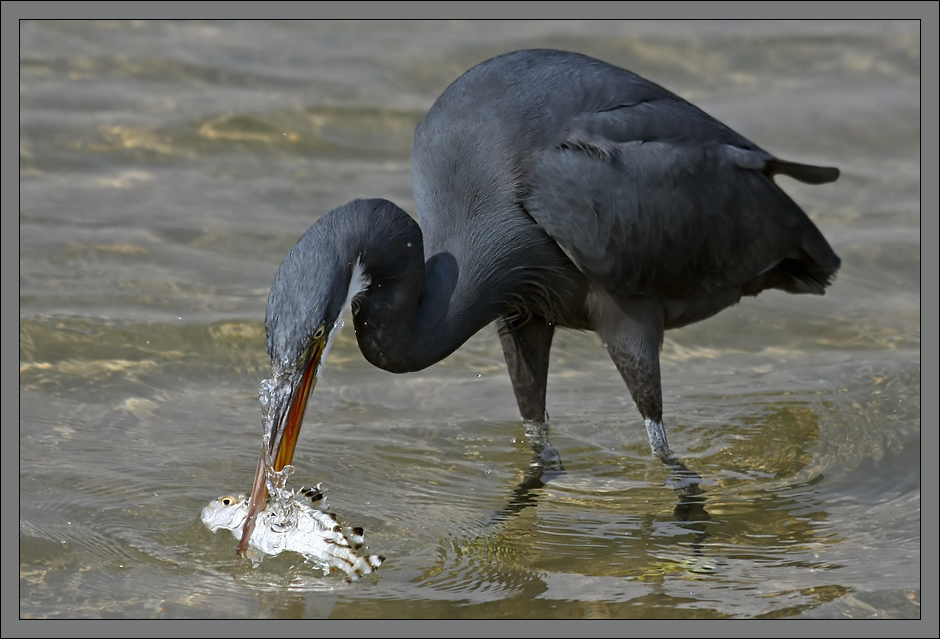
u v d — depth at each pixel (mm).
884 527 10406
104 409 12172
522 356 11727
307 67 21453
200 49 22000
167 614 8711
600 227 10719
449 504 10633
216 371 13156
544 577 9453
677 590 9297
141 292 14594
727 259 11523
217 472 10906
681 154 11109
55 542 9609
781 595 9234
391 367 10406
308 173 18250
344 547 9297
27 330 13453
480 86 11062
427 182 11062
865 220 17547
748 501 10922
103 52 21594
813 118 20266
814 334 14648
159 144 18656
